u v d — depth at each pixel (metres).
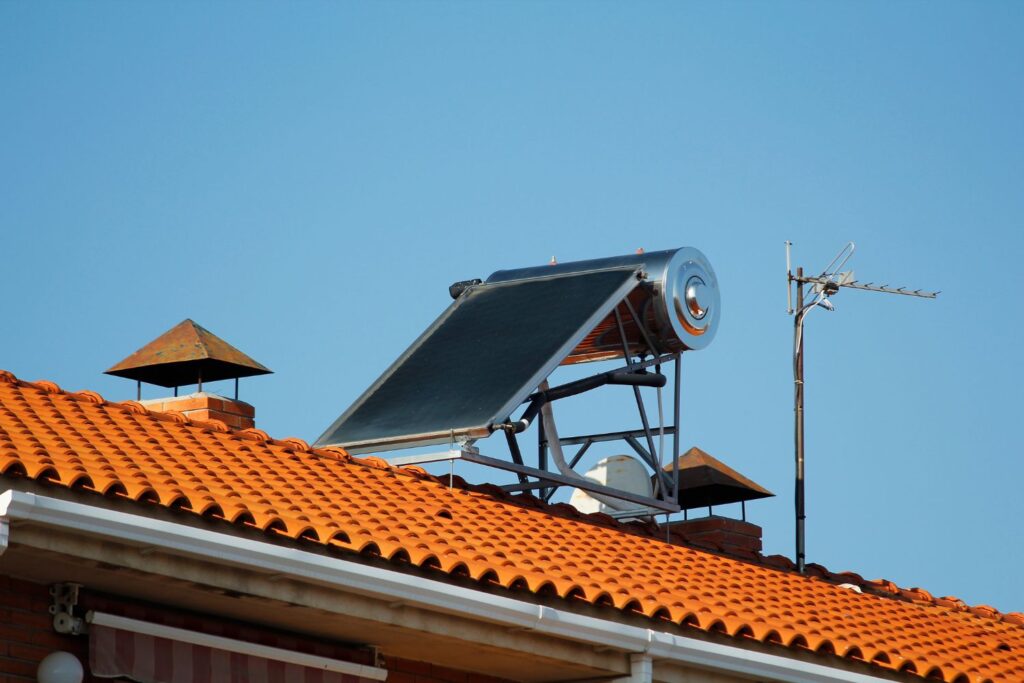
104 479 43.62
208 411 64.75
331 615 45.84
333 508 51.75
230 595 44.03
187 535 41.91
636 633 51.00
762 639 55.25
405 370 67.75
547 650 50.19
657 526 71.56
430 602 46.59
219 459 54.62
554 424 70.62
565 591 50.72
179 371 68.19
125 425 55.66
